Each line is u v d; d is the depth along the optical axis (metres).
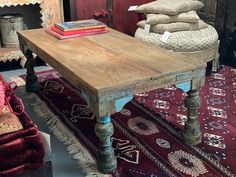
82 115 2.21
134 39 2.16
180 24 2.68
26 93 2.55
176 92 2.55
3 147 1.26
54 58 1.78
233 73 2.94
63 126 2.06
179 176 1.60
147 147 1.83
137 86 1.49
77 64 1.69
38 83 2.63
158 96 2.49
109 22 3.26
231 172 1.62
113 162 1.63
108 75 1.53
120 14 3.29
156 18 2.70
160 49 1.93
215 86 2.66
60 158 1.76
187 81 1.66
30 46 2.20
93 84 1.43
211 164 1.68
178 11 2.67
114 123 2.09
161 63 1.68
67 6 3.14
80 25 2.27
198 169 1.65
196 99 1.75
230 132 1.98
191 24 2.71
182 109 2.28
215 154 1.76
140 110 2.27
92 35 2.26
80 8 3.08
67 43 2.07
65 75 1.69
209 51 2.74
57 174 1.64
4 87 1.58
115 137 1.93
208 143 1.86
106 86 1.41
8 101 1.53
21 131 1.30
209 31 2.78
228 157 1.74
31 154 1.33
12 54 3.00
